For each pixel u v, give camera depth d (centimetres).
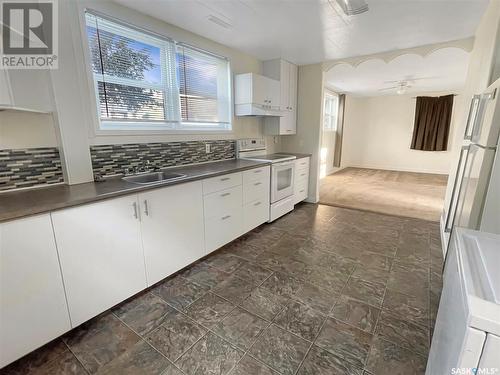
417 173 757
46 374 136
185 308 187
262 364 142
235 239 297
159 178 247
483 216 158
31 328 140
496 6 192
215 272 234
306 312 182
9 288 130
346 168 843
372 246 285
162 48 250
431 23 248
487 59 206
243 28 260
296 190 409
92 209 159
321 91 405
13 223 128
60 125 181
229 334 162
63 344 155
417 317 176
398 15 231
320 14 229
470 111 215
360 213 398
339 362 142
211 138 315
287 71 389
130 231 181
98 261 165
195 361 143
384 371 137
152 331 165
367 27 257
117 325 170
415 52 317
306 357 146
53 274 145
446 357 76
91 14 196
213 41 296
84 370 138
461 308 68
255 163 313
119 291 180
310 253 270
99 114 210
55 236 144
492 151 151
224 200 263
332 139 738
